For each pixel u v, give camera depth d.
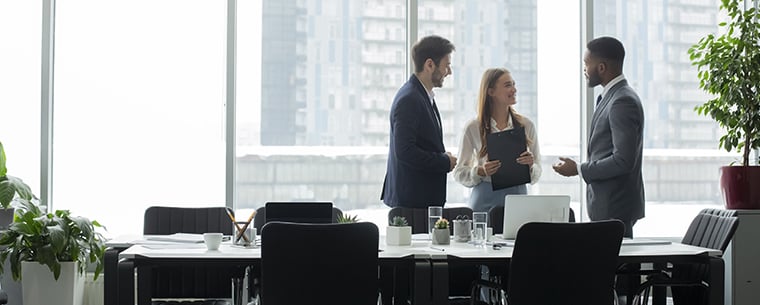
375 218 6.03
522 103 6.16
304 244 3.28
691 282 3.71
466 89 6.10
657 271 3.96
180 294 4.35
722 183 5.55
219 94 5.95
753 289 5.30
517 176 4.81
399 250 3.64
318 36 6.01
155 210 4.49
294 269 3.29
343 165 6.01
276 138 5.97
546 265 3.40
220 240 3.61
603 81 4.62
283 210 3.77
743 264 5.30
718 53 5.64
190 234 4.14
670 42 6.27
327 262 3.30
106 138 5.89
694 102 6.30
